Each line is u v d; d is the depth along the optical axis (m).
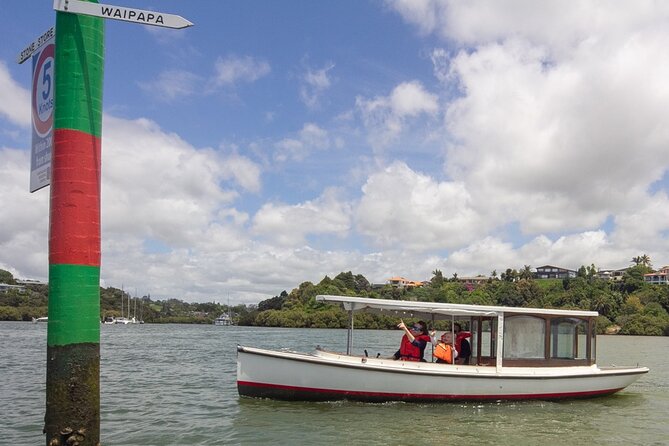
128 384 23.61
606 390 19.25
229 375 27.27
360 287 119.00
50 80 7.20
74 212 6.71
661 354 49.53
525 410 17.05
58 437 6.61
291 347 47.59
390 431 13.99
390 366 16.58
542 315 18.12
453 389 16.98
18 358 36.22
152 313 178.12
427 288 129.75
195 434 13.79
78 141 6.78
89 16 6.91
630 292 142.25
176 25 6.93
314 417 15.23
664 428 15.44
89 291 6.77
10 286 150.75
